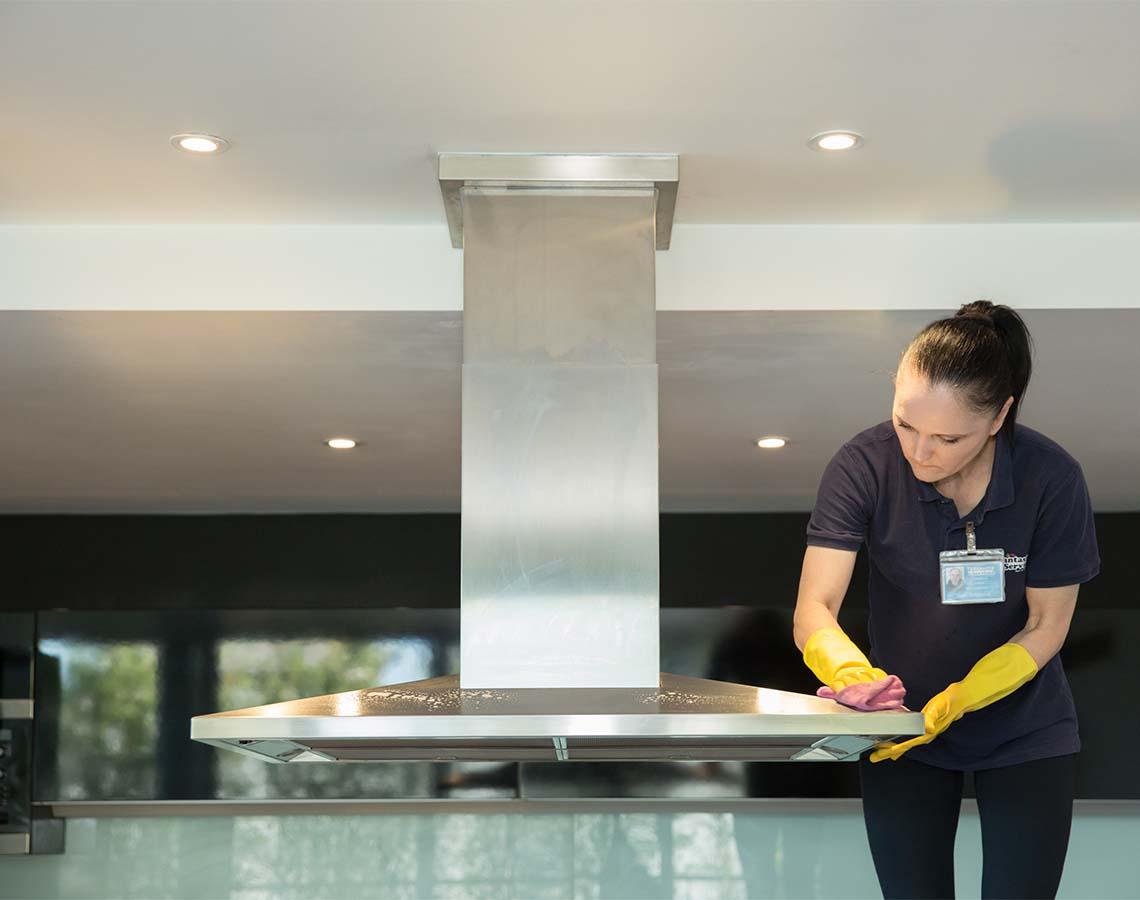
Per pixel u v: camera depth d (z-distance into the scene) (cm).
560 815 523
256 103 219
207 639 495
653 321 240
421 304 271
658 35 197
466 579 231
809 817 521
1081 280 271
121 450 416
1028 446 218
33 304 270
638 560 232
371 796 489
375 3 188
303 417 371
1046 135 231
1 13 189
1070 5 189
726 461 438
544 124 228
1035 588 218
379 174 248
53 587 538
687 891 518
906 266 272
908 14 191
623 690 224
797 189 255
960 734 219
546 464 235
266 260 273
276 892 520
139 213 266
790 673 490
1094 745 489
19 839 486
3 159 240
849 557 223
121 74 208
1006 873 216
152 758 488
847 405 357
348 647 493
